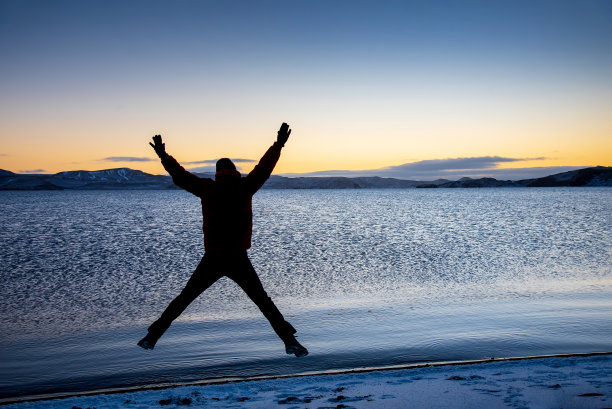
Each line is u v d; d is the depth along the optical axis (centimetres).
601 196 17738
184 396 546
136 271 2286
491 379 573
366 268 2248
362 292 1644
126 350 986
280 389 574
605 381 534
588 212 7519
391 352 920
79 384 783
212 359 905
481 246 3169
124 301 1586
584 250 2881
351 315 1269
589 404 424
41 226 5462
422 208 9688
